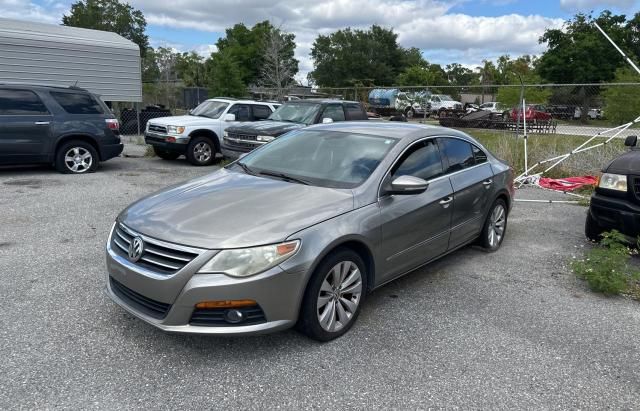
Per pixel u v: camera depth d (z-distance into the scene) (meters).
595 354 3.63
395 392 3.08
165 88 31.31
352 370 3.29
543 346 3.71
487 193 5.48
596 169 11.08
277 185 4.07
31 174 10.14
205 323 3.20
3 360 3.25
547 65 45.53
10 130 9.43
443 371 3.33
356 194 3.91
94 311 3.98
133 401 2.90
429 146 4.80
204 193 3.92
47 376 3.10
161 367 3.25
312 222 3.48
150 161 12.77
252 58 49.62
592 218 6.07
